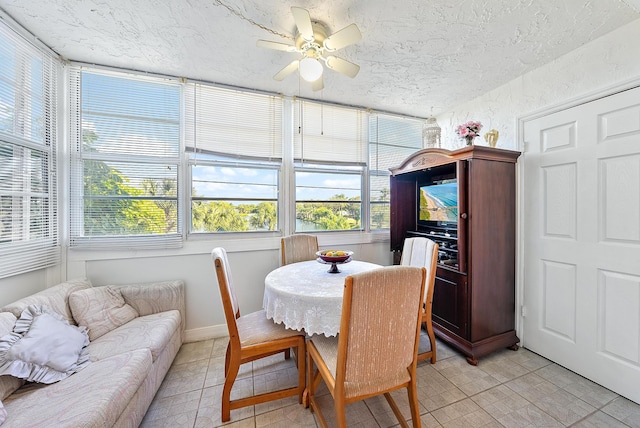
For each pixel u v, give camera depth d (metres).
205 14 1.59
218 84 2.43
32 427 0.95
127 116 2.21
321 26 1.65
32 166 1.80
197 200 2.44
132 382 1.26
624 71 1.62
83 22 1.65
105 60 2.07
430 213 2.70
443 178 2.64
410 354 1.21
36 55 1.82
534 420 1.45
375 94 2.65
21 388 1.19
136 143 2.24
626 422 1.43
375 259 3.07
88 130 2.12
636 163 1.57
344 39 1.50
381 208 3.15
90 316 1.67
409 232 2.83
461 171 2.04
